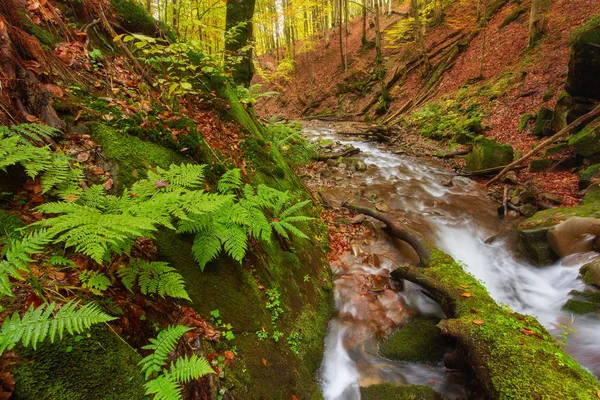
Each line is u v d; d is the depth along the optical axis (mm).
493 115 12992
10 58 2740
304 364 3400
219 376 2441
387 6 35688
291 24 23984
